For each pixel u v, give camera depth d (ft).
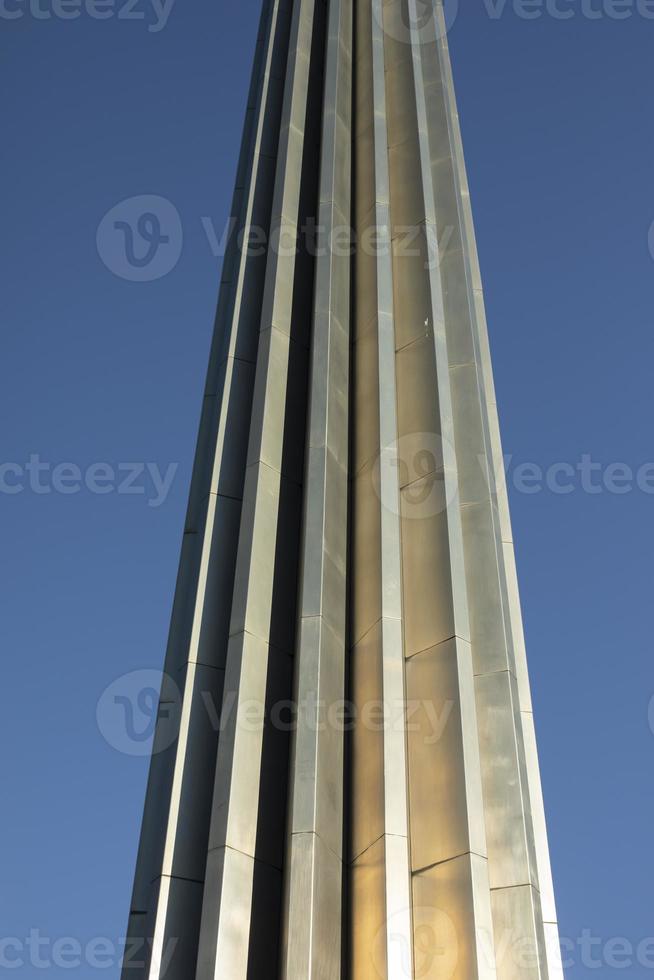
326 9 86.63
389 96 80.53
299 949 40.24
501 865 45.65
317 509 53.62
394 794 45.68
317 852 42.93
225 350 64.34
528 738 62.90
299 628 49.62
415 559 54.13
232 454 57.21
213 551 53.11
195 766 46.68
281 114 78.38
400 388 61.82
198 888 43.83
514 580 68.85
